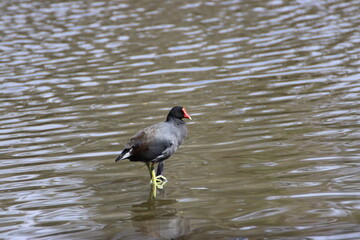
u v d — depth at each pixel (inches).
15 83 774.5
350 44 866.8
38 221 395.2
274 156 490.3
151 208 406.9
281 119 586.9
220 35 964.6
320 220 366.3
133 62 844.6
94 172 485.1
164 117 615.5
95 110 654.5
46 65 851.4
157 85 735.7
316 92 669.9
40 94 725.3
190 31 1002.7
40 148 546.6
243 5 1192.2
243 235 352.2
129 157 448.1
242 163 480.7
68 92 728.3
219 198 414.9
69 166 500.1
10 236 373.1
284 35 943.0
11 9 1277.1
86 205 420.2
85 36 1007.0
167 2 1261.1
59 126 607.5
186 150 522.3
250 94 679.1
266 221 370.6
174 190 437.7
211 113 621.9
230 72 772.6
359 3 1146.7
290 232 352.2
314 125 561.9
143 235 363.9
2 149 548.4
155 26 1050.7
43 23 1122.0
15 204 426.9
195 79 751.7
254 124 577.9
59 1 1337.4
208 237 353.1
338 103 625.0
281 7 1155.3
